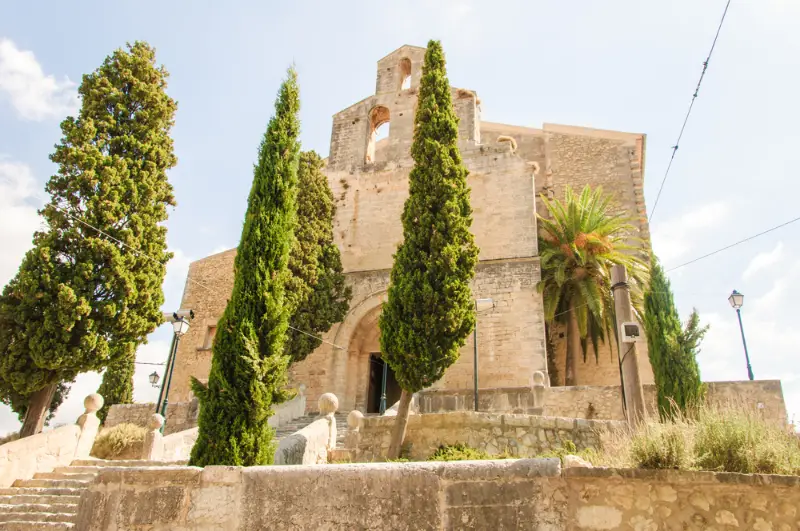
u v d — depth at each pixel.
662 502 5.36
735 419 6.55
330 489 5.60
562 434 12.12
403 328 13.66
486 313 22.41
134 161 16.91
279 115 13.30
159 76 18.69
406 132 27.62
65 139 16.41
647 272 23.81
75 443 13.82
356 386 23.55
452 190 15.55
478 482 5.48
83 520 5.85
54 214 15.30
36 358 13.98
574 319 24.52
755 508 5.27
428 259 14.51
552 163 31.66
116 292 15.29
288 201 12.24
